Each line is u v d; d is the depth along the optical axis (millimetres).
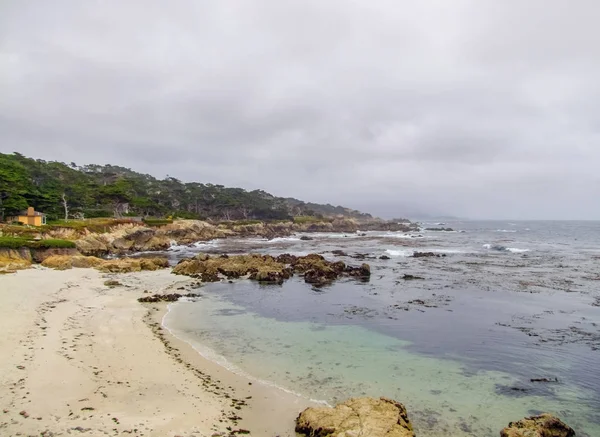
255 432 10953
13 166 78188
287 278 39875
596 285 35656
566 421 12414
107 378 13727
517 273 42969
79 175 122438
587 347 19203
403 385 14734
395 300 29766
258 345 18859
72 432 10023
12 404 11273
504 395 14109
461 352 18484
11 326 18484
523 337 20766
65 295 26969
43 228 58250
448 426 11844
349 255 61938
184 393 13055
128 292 30141
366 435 10023
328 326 22594
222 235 111750
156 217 115438
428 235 129250
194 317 23875
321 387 14266
